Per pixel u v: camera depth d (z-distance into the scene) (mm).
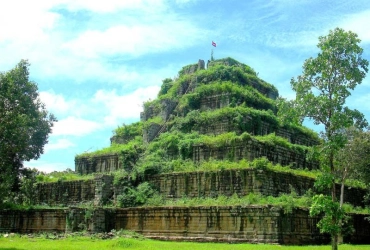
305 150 61656
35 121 49438
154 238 49844
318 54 31828
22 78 44719
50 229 57094
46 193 66938
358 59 31375
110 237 48938
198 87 69000
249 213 44125
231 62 76188
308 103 31578
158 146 62719
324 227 30172
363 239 52875
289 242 43156
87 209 54000
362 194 64438
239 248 36344
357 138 44812
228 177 51000
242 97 65500
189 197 53312
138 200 55344
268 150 56500
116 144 74188
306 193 51906
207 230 46656
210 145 57188
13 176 42125
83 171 70625
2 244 40000
